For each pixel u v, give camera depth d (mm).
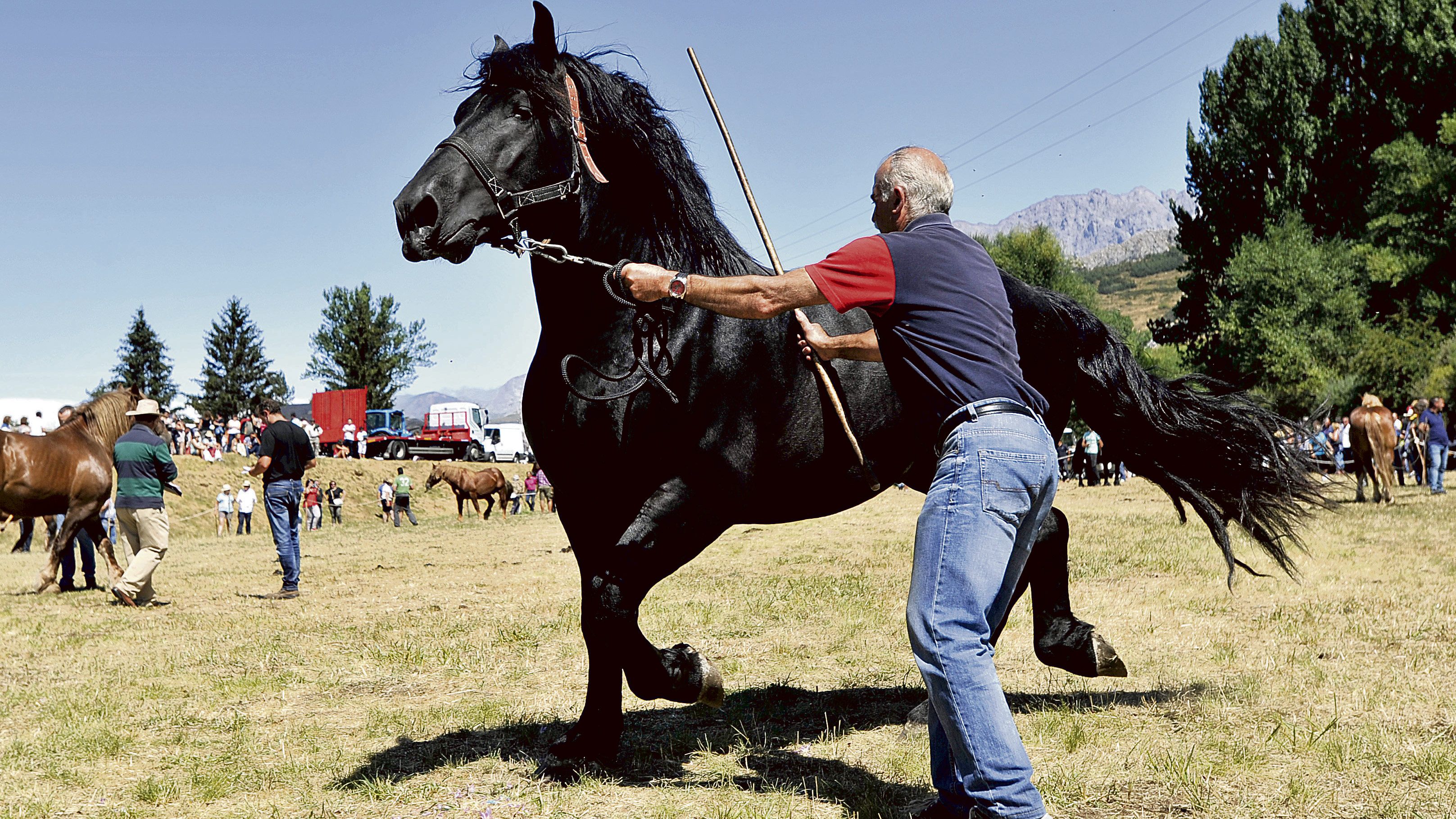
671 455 3465
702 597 8180
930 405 2848
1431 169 38688
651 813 3332
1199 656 5410
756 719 4523
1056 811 3209
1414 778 3416
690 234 3641
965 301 2838
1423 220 39531
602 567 3316
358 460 40312
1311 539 10719
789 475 3703
